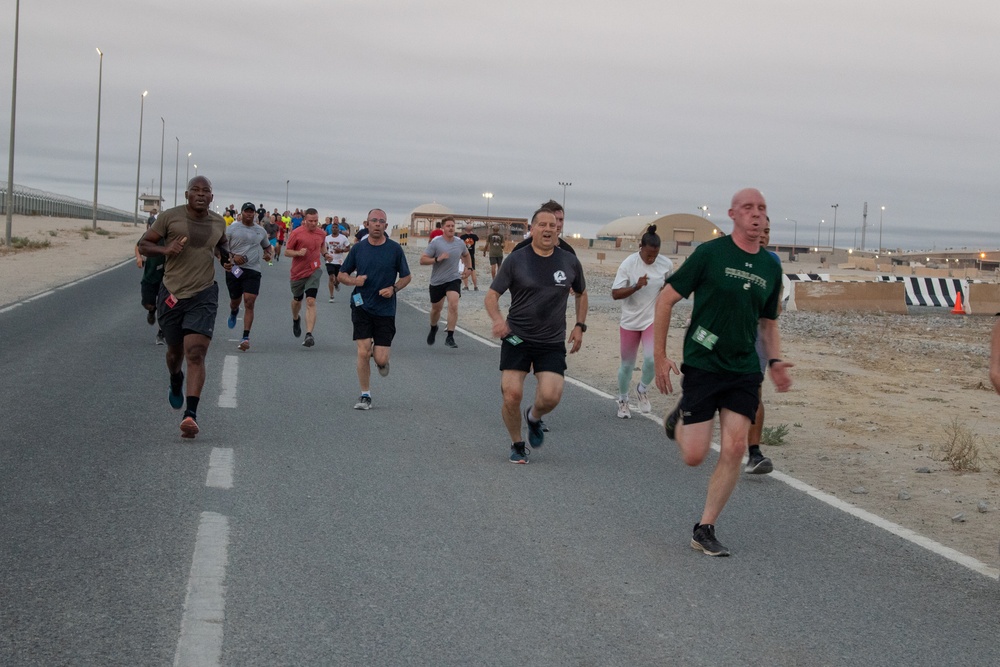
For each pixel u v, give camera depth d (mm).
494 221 86375
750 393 5824
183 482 6836
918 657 4336
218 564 5160
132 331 16156
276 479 7055
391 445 8453
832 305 28016
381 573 5152
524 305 7848
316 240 15242
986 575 5539
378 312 10203
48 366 12008
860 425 10695
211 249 8383
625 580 5215
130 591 4734
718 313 5773
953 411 11930
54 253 40656
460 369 13750
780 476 7988
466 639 4332
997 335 5180
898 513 7031
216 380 11570
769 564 5594
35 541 5422
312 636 4293
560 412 10648
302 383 11719
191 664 3963
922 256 153000
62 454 7504
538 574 5246
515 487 7156
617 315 23938
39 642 4109
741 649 4352
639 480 7547
